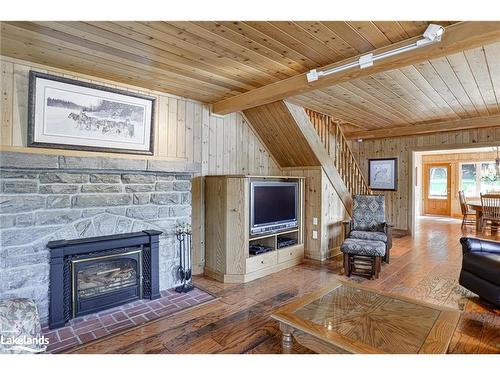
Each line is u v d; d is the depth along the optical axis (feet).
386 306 6.96
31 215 8.35
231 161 14.33
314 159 14.96
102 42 7.56
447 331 5.75
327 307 6.93
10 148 8.21
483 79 10.49
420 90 11.77
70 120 9.12
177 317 8.86
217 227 12.44
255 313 9.10
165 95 11.80
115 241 9.50
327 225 15.47
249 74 9.89
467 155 32.12
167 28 6.89
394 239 20.20
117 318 8.82
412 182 21.74
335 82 9.30
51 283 8.31
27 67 8.63
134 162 10.07
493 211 22.18
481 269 9.27
